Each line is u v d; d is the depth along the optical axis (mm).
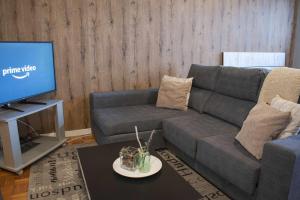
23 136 3029
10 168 2373
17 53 2537
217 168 1954
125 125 2625
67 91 3301
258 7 4258
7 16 2857
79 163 1844
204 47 4004
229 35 4141
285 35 4594
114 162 1804
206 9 3885
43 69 2869
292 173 1430
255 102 2424
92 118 3209
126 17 3418
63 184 2217
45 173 2402
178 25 3752
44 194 2074
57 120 2936
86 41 3275
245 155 1801
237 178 1759
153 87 3777
